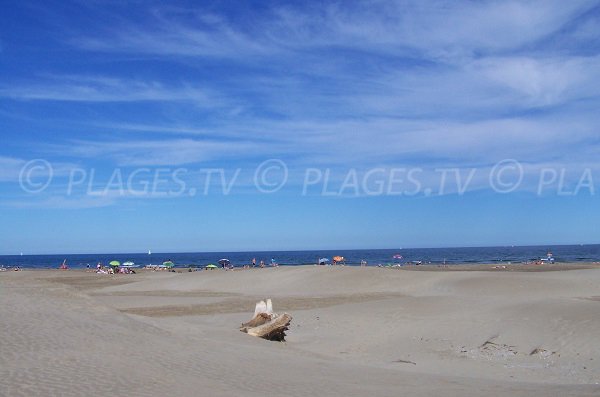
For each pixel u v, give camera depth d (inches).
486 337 756.6
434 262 4264.3
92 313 691.4
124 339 558.3
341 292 1557.6
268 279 1876.2
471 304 977.5
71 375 386.3
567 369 597.3
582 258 4503.0
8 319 582.6
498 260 4520.2
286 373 476.4
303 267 2027.6
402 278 1706.4
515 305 901.8
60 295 789.9
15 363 410.9
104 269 3297.2
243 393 374.0
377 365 623.8
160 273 2829.7
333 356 684.1
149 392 356.2
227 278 1956.2
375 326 872.3
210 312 1141.7
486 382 489.4
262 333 766.5
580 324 748.6
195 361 489.7
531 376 572.7
